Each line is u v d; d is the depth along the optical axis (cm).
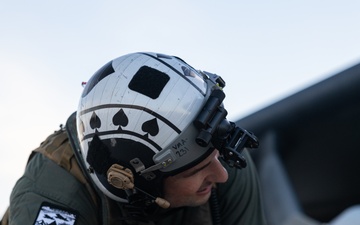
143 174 241
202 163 240
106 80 250
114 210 270
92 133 247
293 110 585
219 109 235
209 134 227
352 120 557
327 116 573
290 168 600
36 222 251
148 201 251
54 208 256
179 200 254
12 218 259
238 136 237
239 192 296
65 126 289
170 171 238
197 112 233
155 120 233
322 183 605
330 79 576
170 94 235
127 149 237
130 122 236
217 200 289
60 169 269
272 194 500
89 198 268
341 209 621
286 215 467
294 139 592
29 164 280
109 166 244
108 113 241
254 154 593
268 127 600
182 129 232
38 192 261
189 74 245
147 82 239
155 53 256
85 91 261
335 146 577
